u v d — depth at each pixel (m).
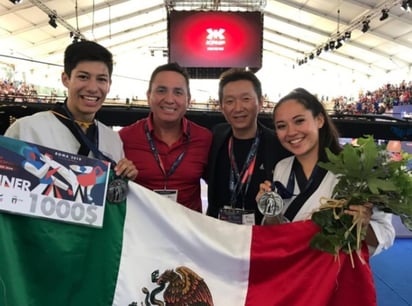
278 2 12.73
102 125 1.80
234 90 1.97
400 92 13.02
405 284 4.00
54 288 1.32
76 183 1.37
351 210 1.39
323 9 12.28
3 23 11.59
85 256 1.38
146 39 18.72
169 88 1.94
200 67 7.44
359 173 1.39
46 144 1.55
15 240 1.27
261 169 1.99
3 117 3.06
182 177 2.03
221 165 2.07
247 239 1.58
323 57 18.55
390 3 10.30
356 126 3.35
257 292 1.52
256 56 7.39
